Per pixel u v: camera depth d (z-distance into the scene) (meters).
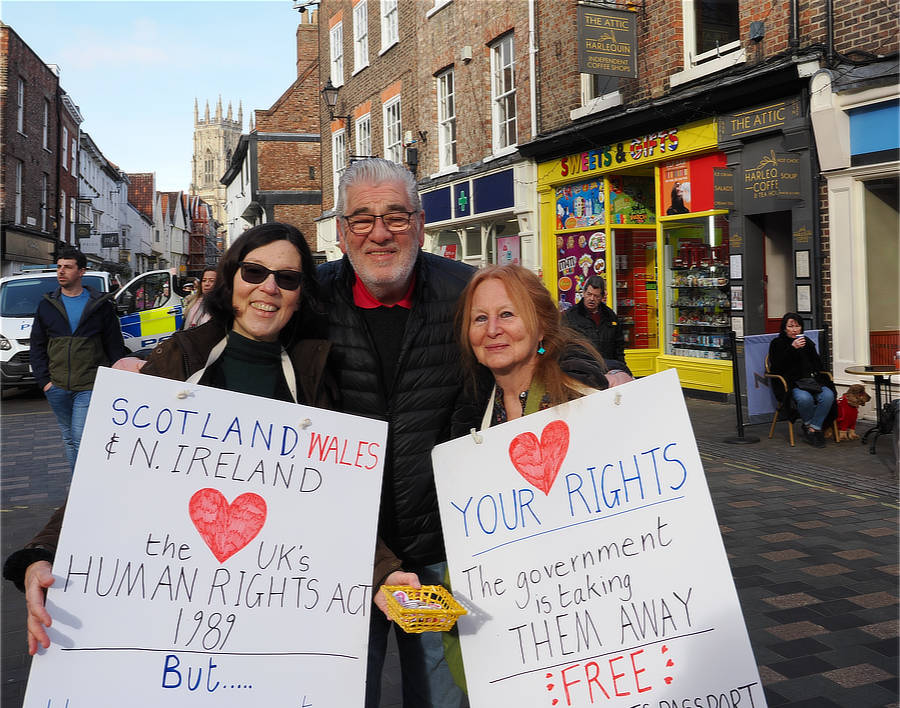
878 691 3.14
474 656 1.92
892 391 8.27
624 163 11.87
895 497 6.00
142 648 1.69
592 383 1.99
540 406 1.99
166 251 70.75
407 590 1.85
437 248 18.44
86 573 1.67
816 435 7.83
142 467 1.74
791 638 3.64
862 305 8.44
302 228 30.73
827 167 8.63
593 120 12.07
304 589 1.83
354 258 2.20
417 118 18.03
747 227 9.88
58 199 30.22
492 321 2.01
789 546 4.92
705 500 1.81
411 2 18.09
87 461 1.69
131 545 1.71
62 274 5.90
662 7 10.88
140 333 13.77
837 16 8.41
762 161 9.37
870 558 4.68
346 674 1.83
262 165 30.53
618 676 1.82
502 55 14.95
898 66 7.75
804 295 9.02
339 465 1.89
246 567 1.79
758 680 1.73
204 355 1.96
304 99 30.95
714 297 10.90
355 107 21.91
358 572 1.88
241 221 40.50
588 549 1.88
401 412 2.23
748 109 9.59
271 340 2.03
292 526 1.84
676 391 1.86
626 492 1.87
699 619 1.78
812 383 7.83
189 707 1.71
